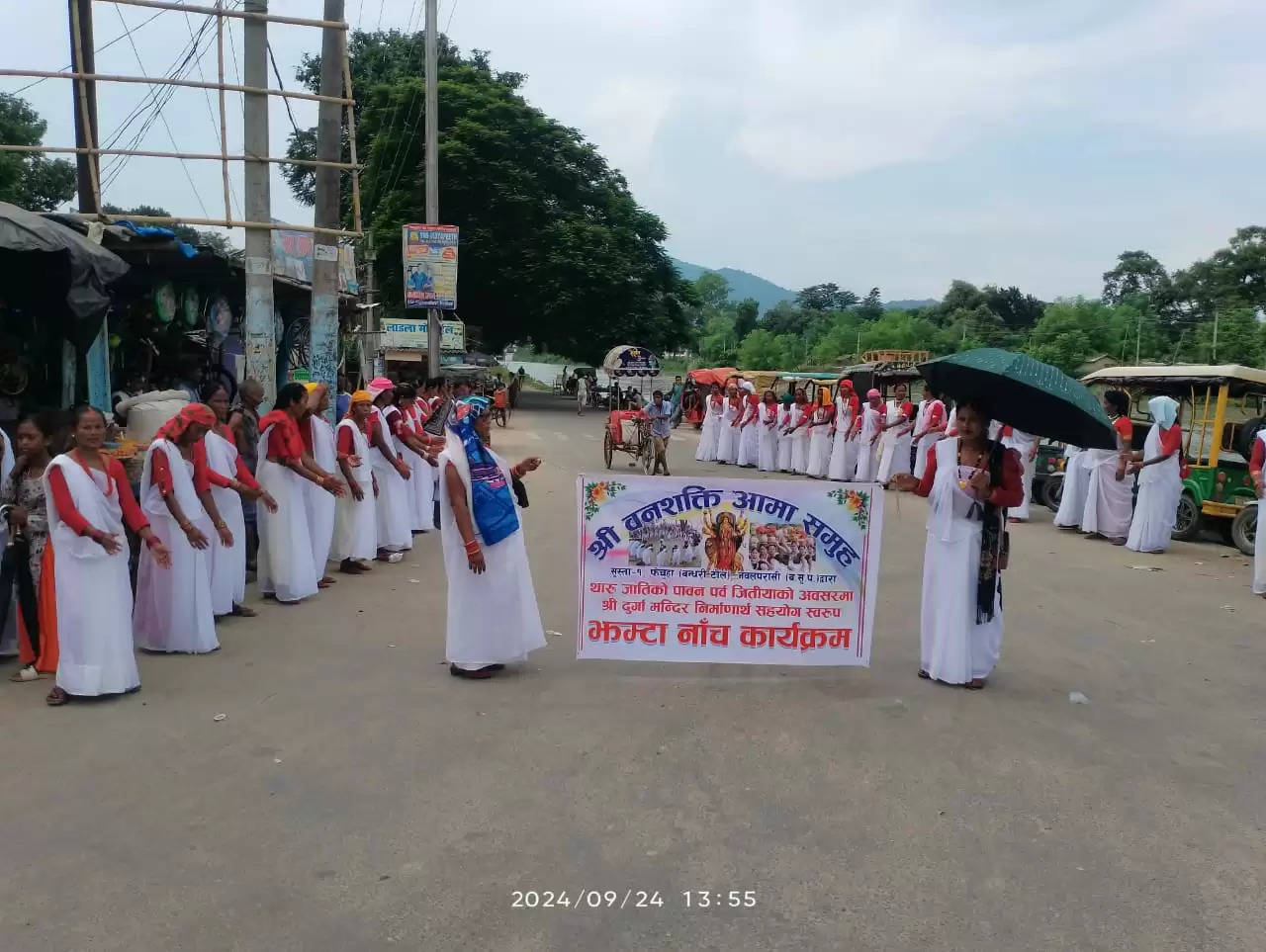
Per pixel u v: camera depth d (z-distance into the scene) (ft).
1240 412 39.68
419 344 103.60
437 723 16.66
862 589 19.89
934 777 14.84
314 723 16.55
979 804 13.94
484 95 134.82
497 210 132.98
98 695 17.33
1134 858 12.46
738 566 19.77
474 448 18.79
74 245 23.80
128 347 36.58
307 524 25.48
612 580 19.84
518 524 19.25
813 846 12.60
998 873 12.02
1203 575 32.30
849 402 59.67
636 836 12.76
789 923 10.87
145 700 17.52
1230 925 10.95
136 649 20.66
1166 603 27.76
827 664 20.04
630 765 15.01
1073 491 41.06
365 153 138.62
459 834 12.70
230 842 12.37
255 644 21.33
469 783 14.25
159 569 20.13
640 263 149.79
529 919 10.82
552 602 25.84
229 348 46.60
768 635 19.94
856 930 10.75
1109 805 14.01
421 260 72.33
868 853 12.46
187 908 10.89
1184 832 13.20
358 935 10.45
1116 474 38.68
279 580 24.88
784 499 19.69
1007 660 21.40
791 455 66.85
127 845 12.23
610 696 18.29
